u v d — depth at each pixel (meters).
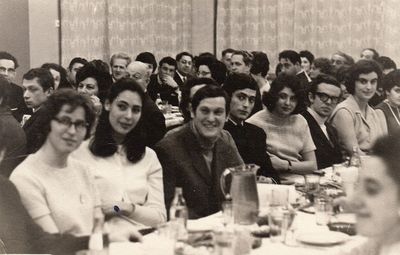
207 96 3.00
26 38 8.98
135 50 9.13
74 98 2.41
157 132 4.26
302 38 8.30
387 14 7.76
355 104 4.51
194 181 3.03
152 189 2.93
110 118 2.83
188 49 9.06
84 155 2.79
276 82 3.94
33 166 2.42
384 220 1.20
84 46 9.08
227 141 3.24
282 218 2.27
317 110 4.36
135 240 2.31
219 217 2.66
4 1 8.65
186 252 2.08
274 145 3.97
